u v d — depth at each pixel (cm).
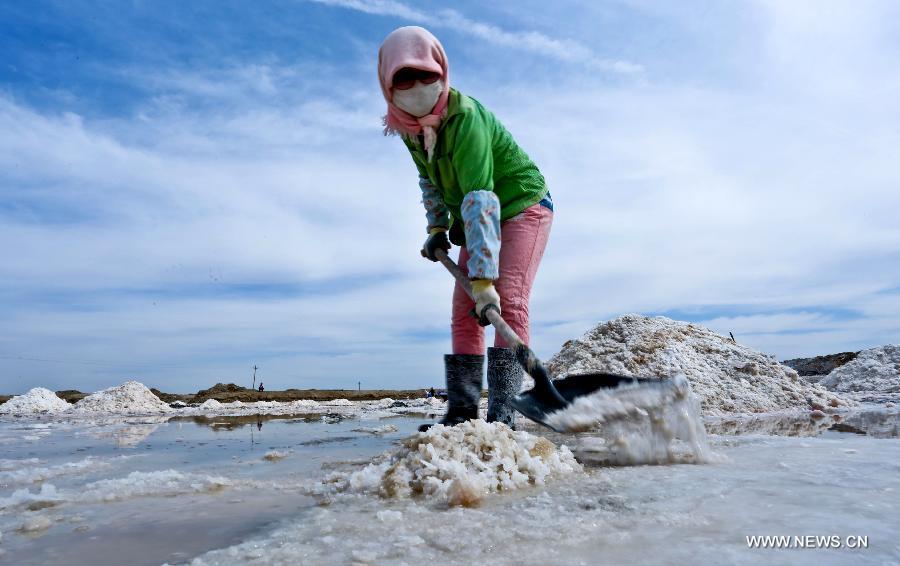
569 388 261
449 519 134
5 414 1104
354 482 177
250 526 139
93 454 309
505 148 305
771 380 616
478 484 158
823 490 156
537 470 182
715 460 217
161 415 828
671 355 616
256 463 250
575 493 160
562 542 114
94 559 118
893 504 139
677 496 151
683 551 106
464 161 282
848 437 311
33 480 221
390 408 892
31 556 120
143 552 121
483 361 325
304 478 205
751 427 390
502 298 296
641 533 118
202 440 378
